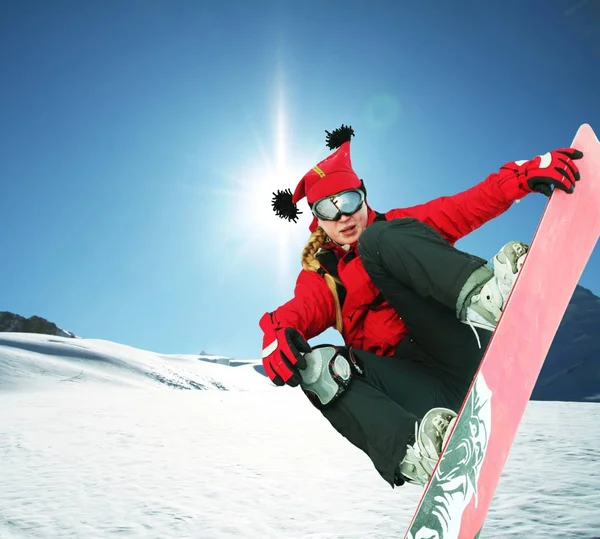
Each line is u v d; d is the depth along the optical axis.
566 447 6.07
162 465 5.97
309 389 1.44
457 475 1.17
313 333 1.67
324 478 5.13
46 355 45.94
